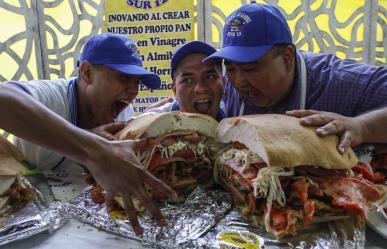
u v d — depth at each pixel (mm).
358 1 3188
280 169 1336
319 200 1369
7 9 3090
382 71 1781
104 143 1275
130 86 1973
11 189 1580
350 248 1219
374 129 1486
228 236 1309
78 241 1329
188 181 1678
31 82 1943
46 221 1412
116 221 1424
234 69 1756
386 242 1297
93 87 1940
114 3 3143
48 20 3195
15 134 1265
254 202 1408
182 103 2004
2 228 1353
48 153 1962
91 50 1922
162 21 3143
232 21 1748
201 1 3160
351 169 1473
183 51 1947
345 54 3209
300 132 1401
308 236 1295
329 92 1788
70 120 1979
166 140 1643
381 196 1459
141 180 1267
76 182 1856
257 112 1970
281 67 1729
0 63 3246
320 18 3234
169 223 1396
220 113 2098
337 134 1427
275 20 1707
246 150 1495
